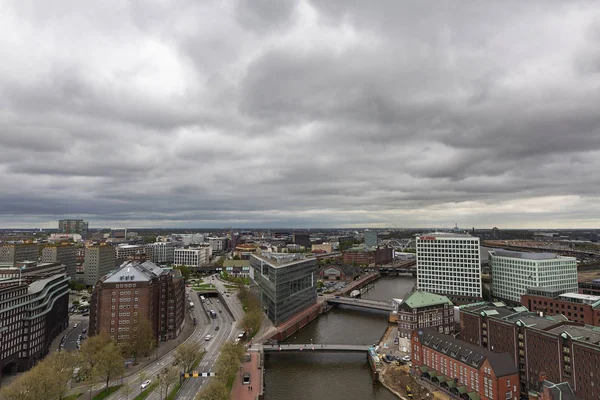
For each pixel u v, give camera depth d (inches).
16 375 7003.0
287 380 7126.0
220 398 5147.6
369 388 6766.7
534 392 5856.3
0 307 6737.2
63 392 5639.8
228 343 7219.5
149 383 6417.3
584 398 5472.4
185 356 6688.0
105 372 6107.3
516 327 6742.1
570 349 5708.7
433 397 6205.7
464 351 6348.4
